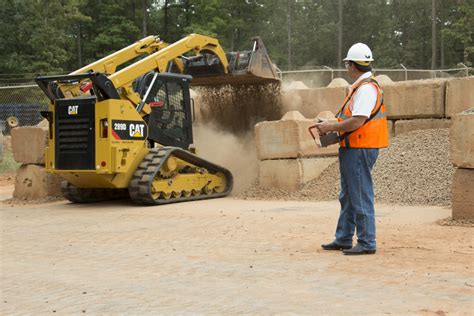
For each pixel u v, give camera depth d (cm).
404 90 1706
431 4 6831
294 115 1577
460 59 6606
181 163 1588
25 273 781
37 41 4578
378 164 1538
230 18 5481
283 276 722
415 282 679
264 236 990
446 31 5828
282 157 1587
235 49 5628
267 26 6022
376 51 6612
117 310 609
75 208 1489
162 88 1591
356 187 823
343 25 6731
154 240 986
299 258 816
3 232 1117
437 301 605
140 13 5581
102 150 1420
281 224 1105
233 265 788
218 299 635
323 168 1622
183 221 1184
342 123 808
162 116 1590
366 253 829
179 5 5675
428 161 1482
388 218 1149
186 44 1659
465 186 1065
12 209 1512
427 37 6881
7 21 4744
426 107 1675
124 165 1445
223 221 1164
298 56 6406
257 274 735
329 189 1524
